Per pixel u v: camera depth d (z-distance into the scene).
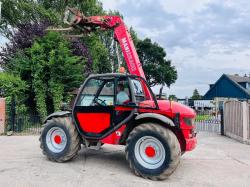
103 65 25.52
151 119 5.97
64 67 13.81
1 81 12.57
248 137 10.35
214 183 5.53
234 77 45.03
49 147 6.78
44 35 15.11
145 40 45.06
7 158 7.07
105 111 6.33
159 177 5.55
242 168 6.70
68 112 6.99
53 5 23.25
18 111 12.56
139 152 5.80
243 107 10.45
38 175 5.69
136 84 6.59
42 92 13.69
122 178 5.64
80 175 5.77
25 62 13.91
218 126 13.95
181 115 5.93
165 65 45.59
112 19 8.41
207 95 45.44
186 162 7.19
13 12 21.94
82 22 8.66
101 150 8.25
